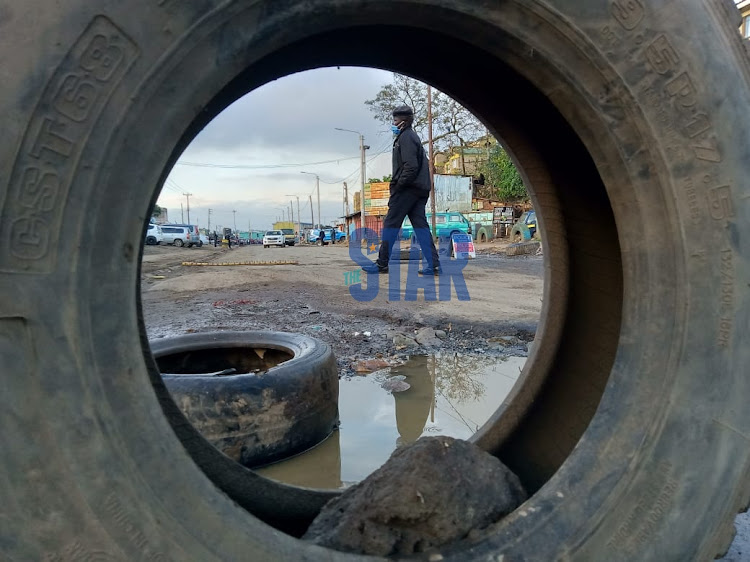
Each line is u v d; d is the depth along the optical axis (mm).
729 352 1230
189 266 17625
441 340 5223
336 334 5465
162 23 954
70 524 925
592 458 1240
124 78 944
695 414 1224
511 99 2086
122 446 955
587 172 2045
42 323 905
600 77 1199
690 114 1217
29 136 901
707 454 1230
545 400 2256
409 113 9391
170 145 1005
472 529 1284
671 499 1217
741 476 1264
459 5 1114
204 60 994
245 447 2738
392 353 4844
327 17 1079
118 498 947
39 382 904
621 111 1216
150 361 1520
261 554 1057
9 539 902
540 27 1159
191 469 1030
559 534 1187
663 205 1237
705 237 1225
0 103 888
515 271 12031
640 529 1202
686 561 1229
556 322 2311
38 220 906
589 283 2193
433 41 1915
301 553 1104
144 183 986
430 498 1282
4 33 895
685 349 1224
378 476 1391
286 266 16281
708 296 1224
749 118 1255
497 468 1431
